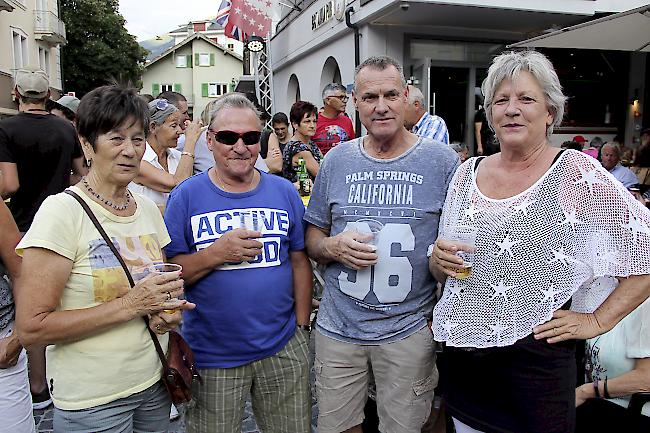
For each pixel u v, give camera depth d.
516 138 1.80
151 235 1.97
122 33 35.97
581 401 2.28
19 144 3.73
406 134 2.42
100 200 1.84
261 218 2.29
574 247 1.77
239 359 2.27
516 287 1.81
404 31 8.98
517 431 1.85
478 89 9.56
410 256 2.28
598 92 10.05
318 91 12.06
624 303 1.74
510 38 9.49
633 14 5.55
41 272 1.69
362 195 2.35
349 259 2.25
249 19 14.15
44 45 26.88
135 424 1.98
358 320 2.34
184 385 1.98
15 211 3.86
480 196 1.93
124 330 1.82
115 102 1.77
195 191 2.29
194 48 51.06
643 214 1.71
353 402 2.44
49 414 3.50
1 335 2.03
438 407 2.73
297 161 5.21
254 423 3.44
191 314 2.31
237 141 2.19
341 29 9.90
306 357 2.43
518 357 1.82
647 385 2.11
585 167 1.77
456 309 1.93
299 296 2.51
